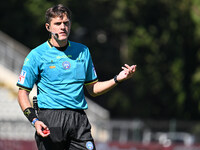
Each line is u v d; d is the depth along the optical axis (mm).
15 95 81562
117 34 111188
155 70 100750
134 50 100438
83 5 102625
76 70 19641
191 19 97625
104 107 112125
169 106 102250
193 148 59625
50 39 19875
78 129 19391
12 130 70812
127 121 84375
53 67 19500
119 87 107812
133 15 99938
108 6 105062
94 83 20656
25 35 100250
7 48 85312
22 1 98250
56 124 19234
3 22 99188
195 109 100312
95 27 109188
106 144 59250
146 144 59031
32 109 19203
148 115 106062
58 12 19250
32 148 57531
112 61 113375
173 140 85875
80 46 20109
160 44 99750
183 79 99438
